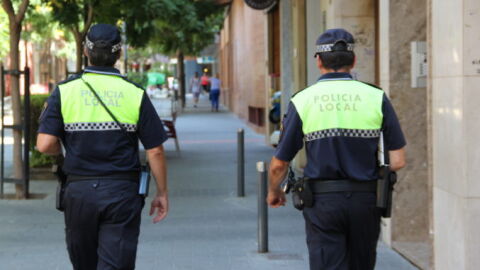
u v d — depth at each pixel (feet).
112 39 20.93
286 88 67.77
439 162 26.35
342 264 19.83
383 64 34.47
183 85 178.91
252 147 84.64
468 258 24.38
